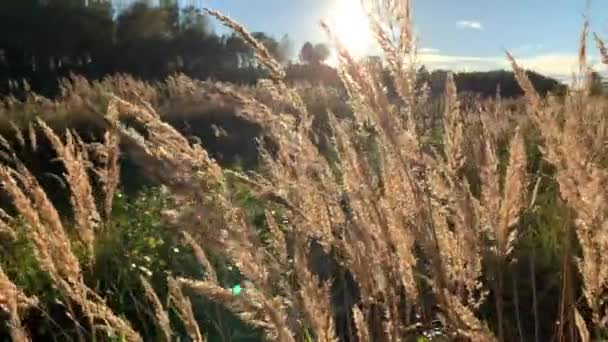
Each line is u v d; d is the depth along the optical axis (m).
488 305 4.09
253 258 1.83
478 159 2.21
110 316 2.31
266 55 2.34
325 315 1.80
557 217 4.43
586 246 2.07
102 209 4.61
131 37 48.03
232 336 3.71
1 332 4.11
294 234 2.27
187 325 2.08
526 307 4.00
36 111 14.73
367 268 2.18
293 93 2.37
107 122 2.42
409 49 2.10
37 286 4.58
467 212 2.14
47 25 44.12
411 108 2.13
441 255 2.16
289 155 2.36
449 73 2.29
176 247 5.11
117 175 3.53
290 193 2.30
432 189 2.16
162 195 6.88
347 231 2.35
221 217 1.85
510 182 2.17
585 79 2.38
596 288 2.10
